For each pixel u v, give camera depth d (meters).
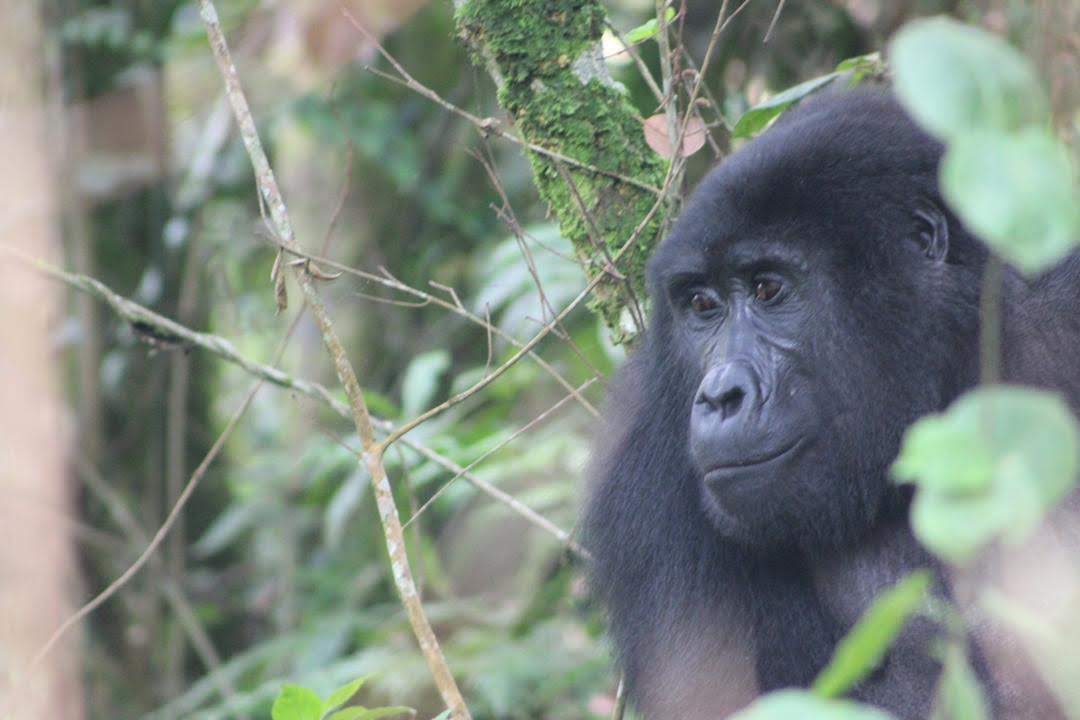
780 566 6.89
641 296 7.92
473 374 12.18
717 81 11.16
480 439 12.01
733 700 6.83
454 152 15.40
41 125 12.63
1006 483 2.90
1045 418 2.94
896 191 6.44
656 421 7.27
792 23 10.93
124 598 14.02
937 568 6.33
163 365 15.20
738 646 6.90
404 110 15.27
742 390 6.50
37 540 11.95
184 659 14.45
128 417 15.15
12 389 11.83
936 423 3.03
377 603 14.60
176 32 15.40
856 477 6.55
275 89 14.30
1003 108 2.90
